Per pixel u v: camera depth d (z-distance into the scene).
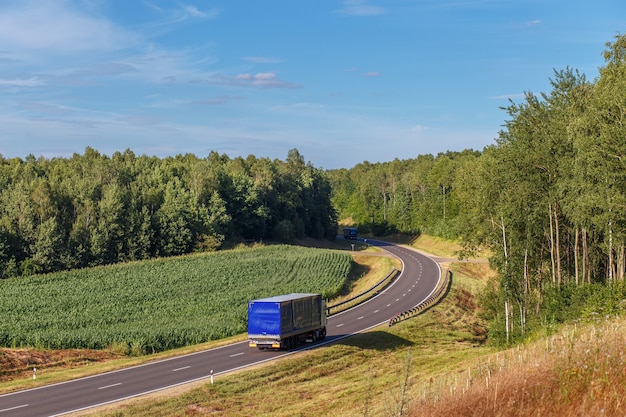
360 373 39.91
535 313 49.53
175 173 140.88
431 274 93.19
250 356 42.78
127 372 37.62
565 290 43.72
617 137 33.59
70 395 31.25
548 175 45.44
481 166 52.31
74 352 44.22
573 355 19.17
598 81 39.69
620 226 37.03
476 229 56.31
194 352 45.12
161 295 73.62
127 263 95.69
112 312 63.94
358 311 66.06
